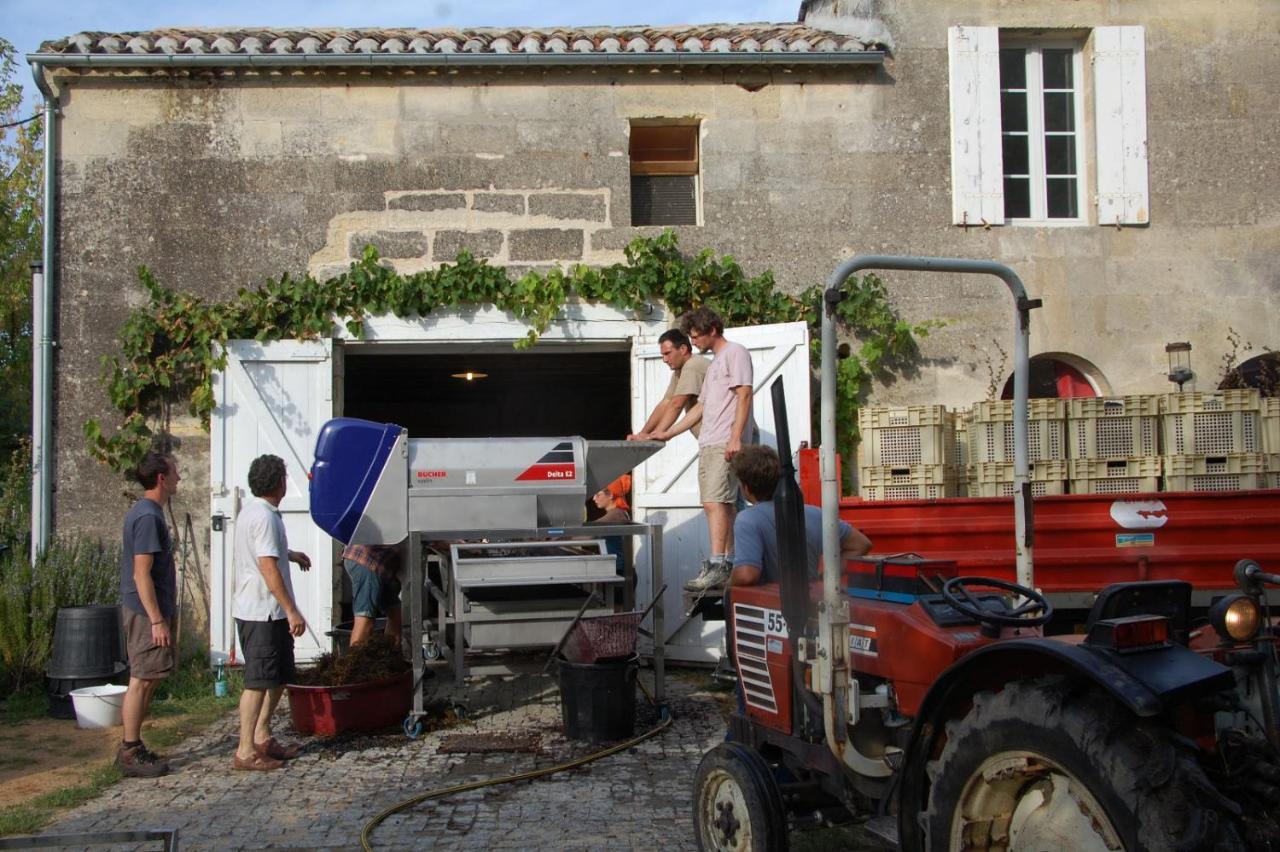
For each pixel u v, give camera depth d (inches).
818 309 359.9
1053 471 305.4
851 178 370.3
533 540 279.0
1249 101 382.0
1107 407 308.3
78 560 335.6
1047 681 115.3
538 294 356.5
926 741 131.8
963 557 280.8
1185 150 378.9
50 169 353.1
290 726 277.3
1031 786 118.1
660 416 310.8
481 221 361.1
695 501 350.9
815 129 370.9
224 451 347.9
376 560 296.5
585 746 253.0
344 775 234.2
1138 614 121.2
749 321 360.2
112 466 349.7
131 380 348.2
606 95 366.6
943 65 375.2
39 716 302.4
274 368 351.9
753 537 184.9
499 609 272.4
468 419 694.5
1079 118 388.2
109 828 200.5
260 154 358.9
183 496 351.9
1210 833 98.8
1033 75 388.2
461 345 362.9
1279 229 380.5
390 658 275.6
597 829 197.2
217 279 355.9
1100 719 108.1
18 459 535.5
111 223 355.3
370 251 354.6
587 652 258.8
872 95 372.5
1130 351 372.8
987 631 139.5
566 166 364.5
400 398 687.1
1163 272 375.6
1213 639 135.6
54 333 352.5
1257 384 367.9
